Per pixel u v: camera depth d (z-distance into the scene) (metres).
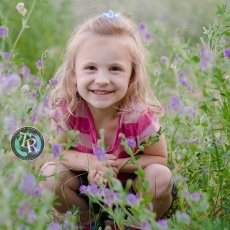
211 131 3.32
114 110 3.25
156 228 2.31
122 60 3.12
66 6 7.69
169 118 3.84
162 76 4.38
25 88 3.33
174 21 9.25
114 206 3.36
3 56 3.82
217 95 4.34
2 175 2.77
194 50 3.66
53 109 3.32
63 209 3.31
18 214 2.32
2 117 3.01
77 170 3.23
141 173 2.53
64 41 6.49
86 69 3.13
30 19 6.38
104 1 9.62
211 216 3.05
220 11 3.15
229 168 3.17
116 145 3.25
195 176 3.42
